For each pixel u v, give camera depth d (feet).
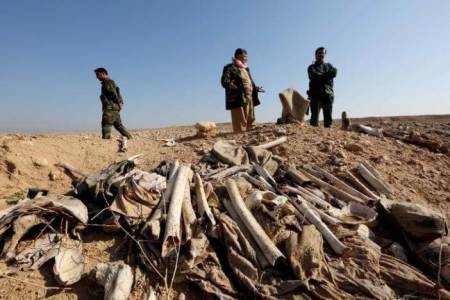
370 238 9.99
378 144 18.25
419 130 24.23
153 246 8.54
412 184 13.76
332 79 21.25
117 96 20.59
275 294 7.50
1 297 7.31
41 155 14.39
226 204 10.25
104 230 9.25
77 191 10.38
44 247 8.53
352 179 13.12
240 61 20.27
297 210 10.39
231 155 14.28
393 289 8.14
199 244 8.43
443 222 9.37
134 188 9.88
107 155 17.35
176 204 9.34
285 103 22.24
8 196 11.76
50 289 7.59
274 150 16.34
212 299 7.45
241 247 8.64
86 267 8.18
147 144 20.29
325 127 21.39
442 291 7.79
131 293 7.52
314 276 7.86
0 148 13.55
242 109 20.80
